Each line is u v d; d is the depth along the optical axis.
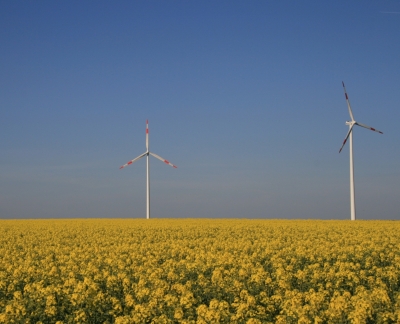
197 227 48.06
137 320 14.30
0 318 14.41
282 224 51.41
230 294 17.95
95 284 18.39
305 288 19.66
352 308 14.62
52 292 17.56
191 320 14.45
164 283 18.58
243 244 31.83
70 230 46.31
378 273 21.41
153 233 42.66
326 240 35.88
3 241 38.03
